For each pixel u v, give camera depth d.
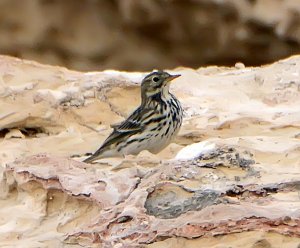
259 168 11.98
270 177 11.80
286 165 12.31
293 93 15.30
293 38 23.17
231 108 15.00
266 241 10.66
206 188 11.53
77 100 15.14
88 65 24.86
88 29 24.97
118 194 11.62
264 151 12.51
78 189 11.77
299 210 10.85
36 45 25.02
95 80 15.40
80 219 11.74
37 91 15.16
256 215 10.80
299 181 11.56
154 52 24.52
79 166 12.26
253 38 23.44
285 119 14.29
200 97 15.38
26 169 12.16
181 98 15.36
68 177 11.96
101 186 11.79
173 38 24.22
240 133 14.20
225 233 10.76
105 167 12.78
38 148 14.30
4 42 25.02
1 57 15.95
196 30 23.86
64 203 11.93
